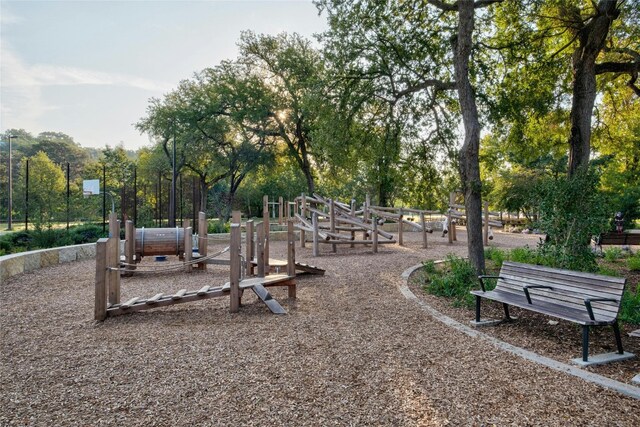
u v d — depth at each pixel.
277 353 4.30
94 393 3.38
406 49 11.08
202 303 6.67
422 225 15.02
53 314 5.96
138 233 10.09
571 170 10.93
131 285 8.30
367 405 3.16
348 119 11.87
